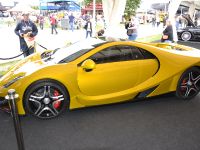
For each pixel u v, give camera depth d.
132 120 3.73
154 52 4.14
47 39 12.16
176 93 4.43
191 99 4.58
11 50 9.34
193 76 4.46
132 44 4.05
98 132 3.39
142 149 3.01
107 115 3.88
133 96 4.11
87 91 3.80
